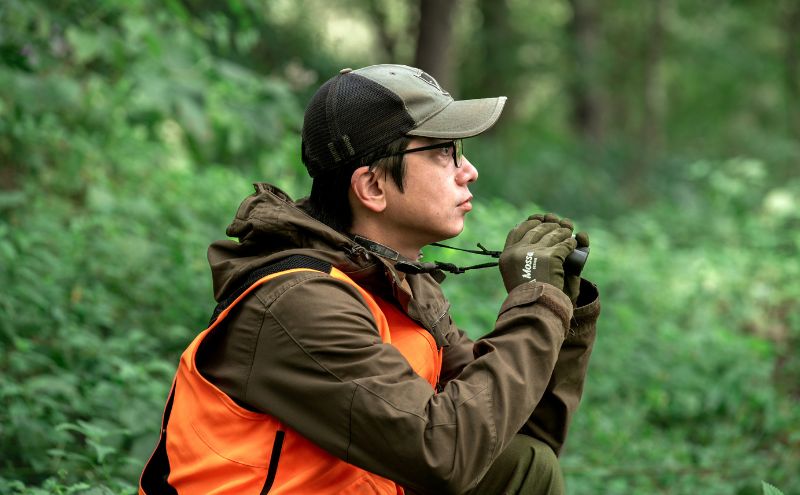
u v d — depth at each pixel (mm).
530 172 17234
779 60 26500
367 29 23078
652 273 9656
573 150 20453
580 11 23719
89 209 7055
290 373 2297
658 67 22094
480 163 16641
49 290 5082
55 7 6758
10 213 6375
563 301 2439
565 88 23391
